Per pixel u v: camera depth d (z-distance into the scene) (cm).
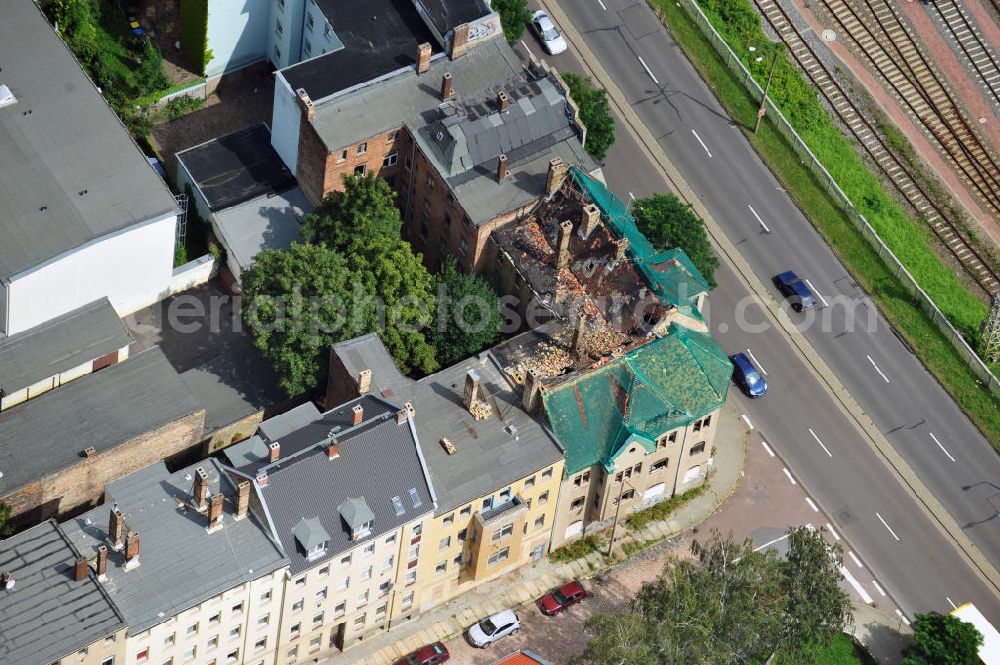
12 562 14162
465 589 16350
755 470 17625
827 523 17400
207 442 16488
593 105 18275
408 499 15075
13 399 16125
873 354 18650
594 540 16838
